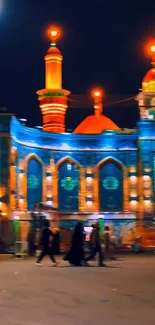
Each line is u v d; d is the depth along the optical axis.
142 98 37.69
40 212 31.88
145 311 8.84
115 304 9.61
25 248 25.50
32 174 35.75
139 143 36.69
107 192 37.28
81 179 37.25
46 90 40.66
